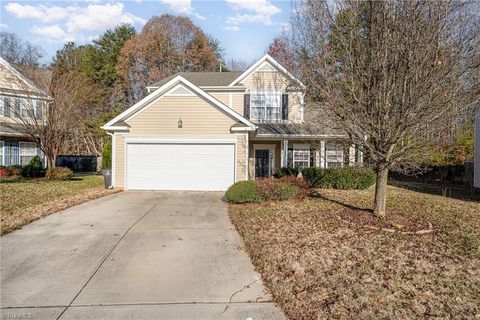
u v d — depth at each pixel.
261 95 18.28
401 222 7.85
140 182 14.14
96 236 6.77
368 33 7.22
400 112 6.72
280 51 19.06
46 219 8.22
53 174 18.03
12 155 20.64
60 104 18.27
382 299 4.04
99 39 38.50
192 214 9.01
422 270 4.95
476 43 6.43
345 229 7.29
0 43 29.50
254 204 10.54
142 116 14.07
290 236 6.74
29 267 5.18
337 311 3.79
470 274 4.82
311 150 17.84
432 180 20.31
